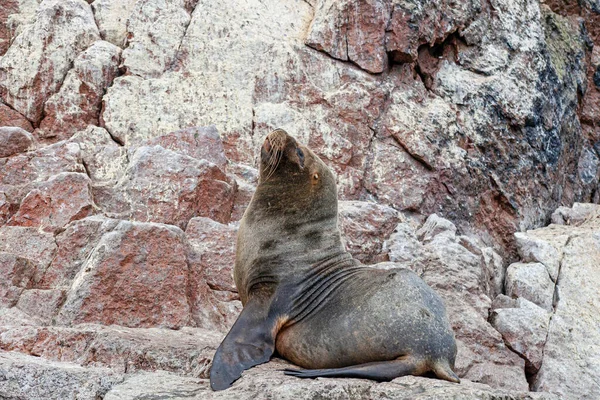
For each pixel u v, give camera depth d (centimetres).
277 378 1973
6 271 2928
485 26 4712
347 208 3778
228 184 3669
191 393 1966
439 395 1877
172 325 2894
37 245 3111
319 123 4134
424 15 4412
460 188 4250
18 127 3872
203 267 3138
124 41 4306
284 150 2464
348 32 4338
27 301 2867
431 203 4172
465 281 3556
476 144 4388
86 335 2427
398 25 4344
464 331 3294
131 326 2861
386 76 4372
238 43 4291
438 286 3512
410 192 4112
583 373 3381
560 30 5256
